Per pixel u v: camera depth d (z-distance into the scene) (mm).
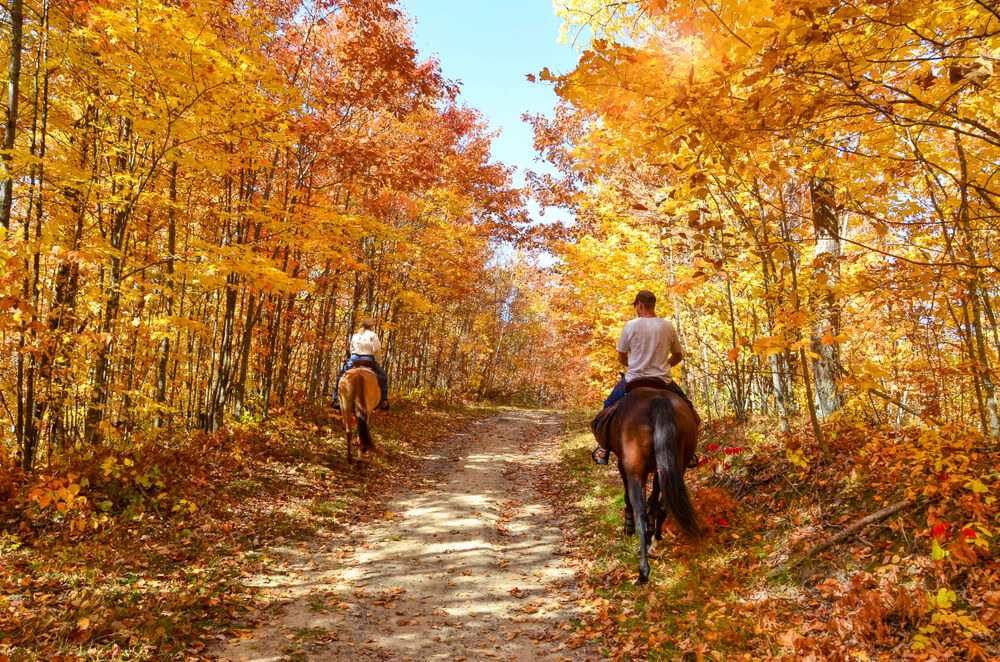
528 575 6129
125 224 7871
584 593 5508
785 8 3141
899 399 6812
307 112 10539
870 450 5617
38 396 6910
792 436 6641
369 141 11086
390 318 19688
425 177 13125
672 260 10125
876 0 3070
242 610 4984
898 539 4641
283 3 10469
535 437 18891
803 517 5605
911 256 5977
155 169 8258
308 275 14359
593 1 6316
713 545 5820
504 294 36312
